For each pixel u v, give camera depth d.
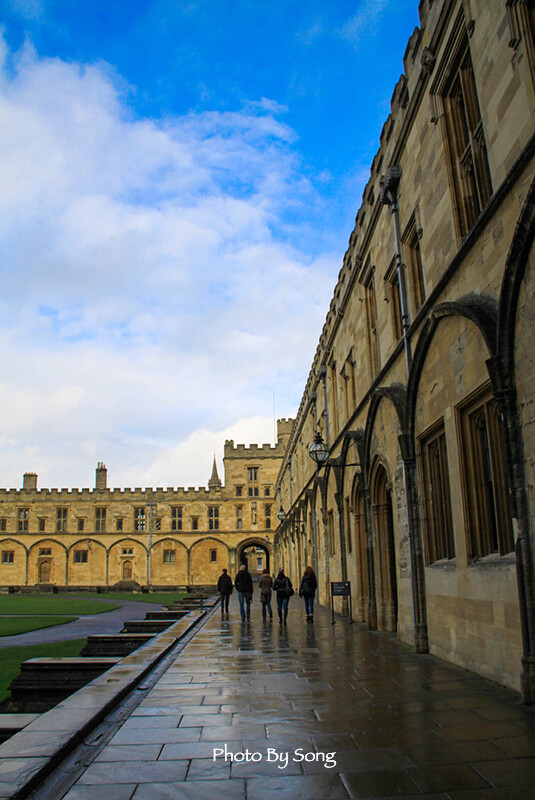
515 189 7.00
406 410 11.43
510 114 7.21
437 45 9.76
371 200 14.92
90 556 68.44
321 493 24.62
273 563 66.81
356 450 16.81
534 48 6.79
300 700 7.12
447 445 9.59
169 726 6.02
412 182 11.61
